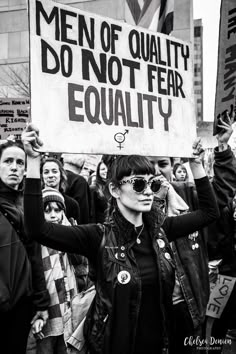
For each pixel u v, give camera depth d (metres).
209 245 4.13
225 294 4.09
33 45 2.55
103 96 2.81
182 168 6.46
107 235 2.44
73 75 2.69
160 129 3.05
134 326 2.34
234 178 3.58
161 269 2.43
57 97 2.62
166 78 3.12
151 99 3.03
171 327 2.50
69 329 3.54
